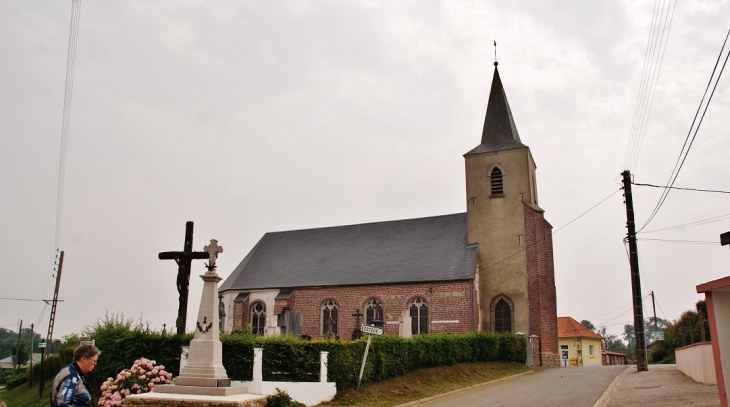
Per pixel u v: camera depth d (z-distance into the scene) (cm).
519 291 3431
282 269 4059
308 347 1727
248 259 4328
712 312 1143
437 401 1752
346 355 1745
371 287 3591
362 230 4150
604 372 2617
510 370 2700
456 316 3316
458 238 3697
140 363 1606
